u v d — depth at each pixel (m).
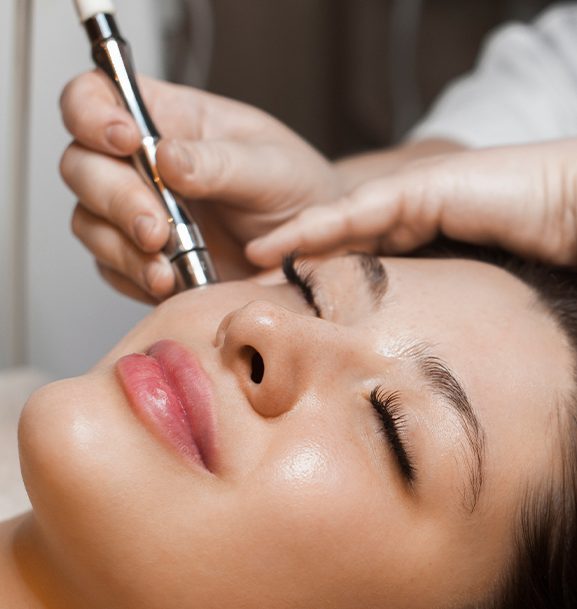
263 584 0.57
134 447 0.56
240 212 0.88
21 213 0.98
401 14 1.86
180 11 1.53
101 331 1.22
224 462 0.57
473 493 0.62
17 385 1.01
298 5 1.82
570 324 0.72
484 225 0.86
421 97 1.94
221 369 0.60
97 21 0.76
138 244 0.74
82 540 0.56
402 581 0.61
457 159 0.88
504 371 0.66
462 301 0.71
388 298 0.70
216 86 1.76
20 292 1.02
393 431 0.61
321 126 1.93
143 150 0.75
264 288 0.73
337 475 0.58
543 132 1.32
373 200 0.86
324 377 0.61
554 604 0.67
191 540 0.56
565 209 0.85
